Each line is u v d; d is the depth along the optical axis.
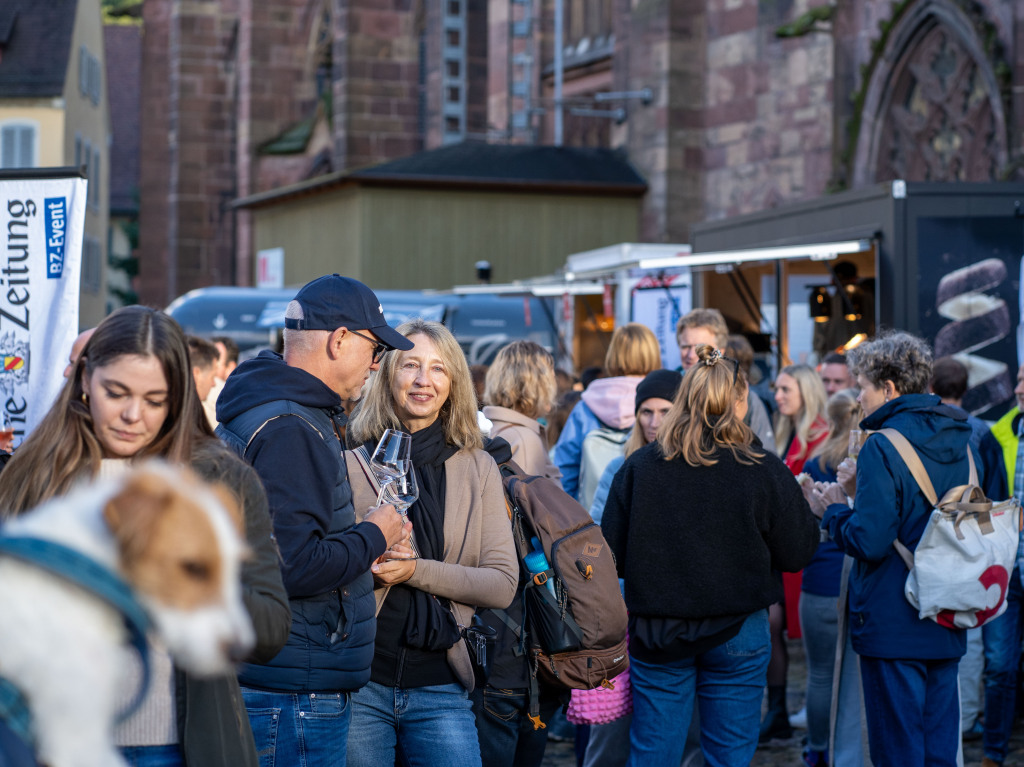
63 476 2.34
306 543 2.88
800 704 7.45
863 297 11.52
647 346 6.00
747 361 6.42
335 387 3.24
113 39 60.22
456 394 3.70
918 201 9.31
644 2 22.41
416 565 3.42
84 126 35.69
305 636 2.97
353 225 22.47
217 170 38.50
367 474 3.60
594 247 22.83
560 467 6.11
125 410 2.32
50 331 4.85
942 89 16.84
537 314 17.59
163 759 2.36
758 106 20.78
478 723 3.87
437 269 22.42
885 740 4.55
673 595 4.35
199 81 38.28
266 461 2.94
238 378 3.15
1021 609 6.02
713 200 21.83
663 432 4.48
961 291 9.30
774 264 11.59
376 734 3.47
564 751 6.61
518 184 22.34
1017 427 6.11
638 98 22.52
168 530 1.42
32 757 1.42
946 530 4.38
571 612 3.86
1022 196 9.33
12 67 32.59
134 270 54.81
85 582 1.41
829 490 4.86
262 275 26.22
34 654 1.42
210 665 1.42
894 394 4.66
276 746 2.99
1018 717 7.12
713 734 4.45
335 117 29.44
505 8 28.06
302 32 34.78
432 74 29.47
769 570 4.39
